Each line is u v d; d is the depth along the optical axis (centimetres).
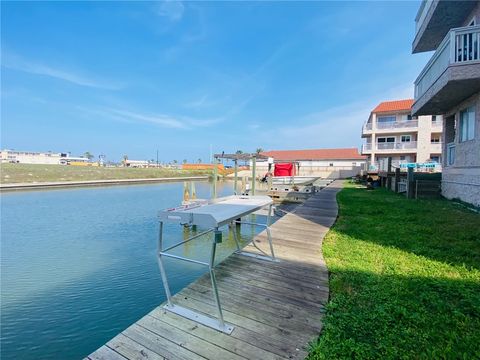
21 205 1428
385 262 401
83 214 1211
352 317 252
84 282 510
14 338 348
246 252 467
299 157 4350
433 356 200
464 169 898
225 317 263
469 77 695
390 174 1622
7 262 619
